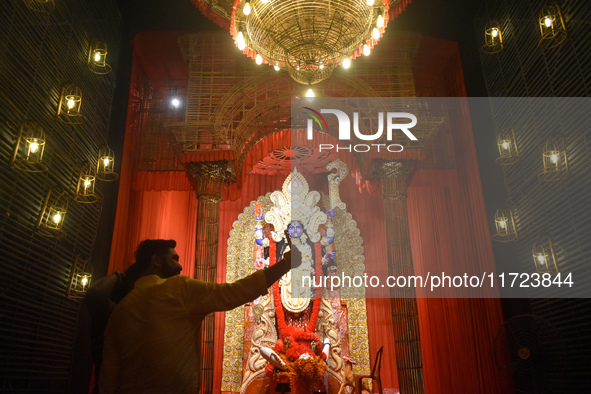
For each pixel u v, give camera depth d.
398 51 9.09
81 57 7.17
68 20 6.76
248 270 9.31
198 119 8.48
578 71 6.17
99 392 1.36
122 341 1.41
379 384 5.46
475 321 8.02
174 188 9.12
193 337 1.52
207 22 9.19
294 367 6.70
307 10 5.25
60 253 6.42
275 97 8.70
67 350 6.55
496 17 8.30
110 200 8.12
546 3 6.28
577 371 5.95
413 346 6.98
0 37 5.18
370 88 8.70
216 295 1.54
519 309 7.32
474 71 9.03
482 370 7.71
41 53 6.07
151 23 9.16
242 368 8.46
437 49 9.59
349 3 5.18
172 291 1.52
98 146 7.66
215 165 8.02
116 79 8.70
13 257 5.38
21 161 5.31
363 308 8.90
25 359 5.52
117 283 1.62
